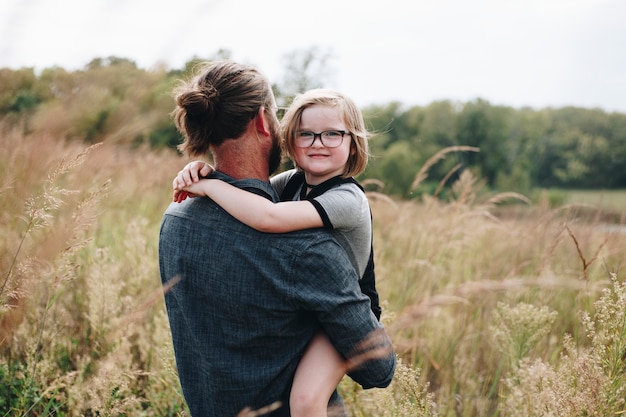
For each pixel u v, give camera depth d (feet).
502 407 8.59
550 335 11.07
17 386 8.34
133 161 15.51
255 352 5.22
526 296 11.44
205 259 5.24
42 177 6.95
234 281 5.10
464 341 11.01
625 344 6.88
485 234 17.72
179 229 5.48
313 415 5.06
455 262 14.97
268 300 5.06
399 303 12.41
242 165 5.52
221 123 5.36
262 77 5.59
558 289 11.48
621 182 160.45
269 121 5.61
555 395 6.97
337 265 5.10
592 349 7.59
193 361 5.56
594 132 171.83
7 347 8.71
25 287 6.23
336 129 6.16
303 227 5.14
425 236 15.46
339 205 5.41
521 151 183.73
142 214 16.31
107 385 6.91
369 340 5.10
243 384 5.20
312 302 4.99
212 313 5.28
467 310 11.25
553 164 179.83
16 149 6.69
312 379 5.16
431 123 183.93
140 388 8.89
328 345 5.36
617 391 6.81
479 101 184.85
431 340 10.50
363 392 8.22
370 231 5.92
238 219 5.17
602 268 13.15
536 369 7.64
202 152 5.65
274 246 5.06
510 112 187.21
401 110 186.80
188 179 5.52
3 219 6.64
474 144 182.91
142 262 10.74
